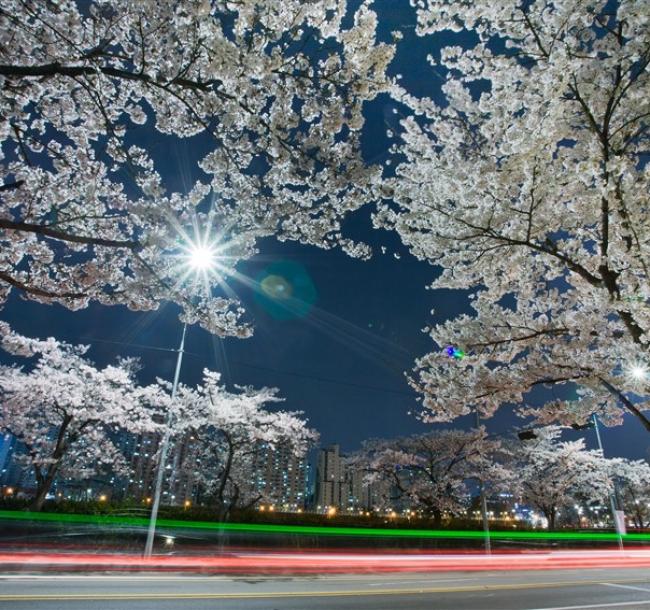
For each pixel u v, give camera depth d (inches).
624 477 1678.2
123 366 968.9
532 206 241.8
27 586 396.8
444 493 1167.0
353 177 224.1
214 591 404.2
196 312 241.0
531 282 320.8
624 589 531.8
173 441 1067.3
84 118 242.4
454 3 246.7
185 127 237.1
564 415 312.3
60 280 260.8
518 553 973.8
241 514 954.7
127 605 329.4
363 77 197.8
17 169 245.8
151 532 589.0
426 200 279.1
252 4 173.9
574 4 222.4
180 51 196.2
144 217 197.5
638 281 225.6
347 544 878.4
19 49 200.8
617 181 212.8
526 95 235.9
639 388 245.0
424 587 486.3
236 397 1077.1
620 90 226.4
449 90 286.7
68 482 1542.8
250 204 237.0
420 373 336.2
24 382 778.2
